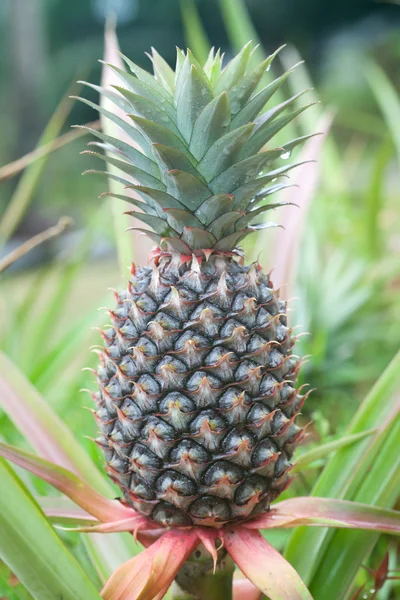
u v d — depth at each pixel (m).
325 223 1.53
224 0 1.28
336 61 5.17
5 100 4.56
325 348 1.22
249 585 0.73
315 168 0.89
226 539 0.65
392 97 1.41
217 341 0.65
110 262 2.81
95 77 4.91
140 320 0.66
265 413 0.64
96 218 1.31
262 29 5.43
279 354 0.66
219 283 0.65
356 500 0.72
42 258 2.50
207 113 0.65
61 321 1.85
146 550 0.65
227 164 0.66
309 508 0.68
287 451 0.67
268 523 0.66
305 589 0.62
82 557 0.82
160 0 5.11
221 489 0.64
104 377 0.67
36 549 0.63
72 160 4.48
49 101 4.75
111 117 0.69
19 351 1.16
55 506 0.73
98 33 5.28
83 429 1.02
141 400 0.64
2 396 0.79
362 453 0.74
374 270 1.39
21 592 0.77
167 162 0.66
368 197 1.38
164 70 0.70
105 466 0.68
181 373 0.64
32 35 4.53
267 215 1.04
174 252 0.67
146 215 0.67
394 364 0.76
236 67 0.66
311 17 5.42
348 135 3.80
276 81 0.66
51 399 1.04
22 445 0.98
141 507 0.66
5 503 0.63
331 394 1.22
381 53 5.03
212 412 0.64
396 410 0.72
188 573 0.68
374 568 0.83
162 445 0.64
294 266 0.85
